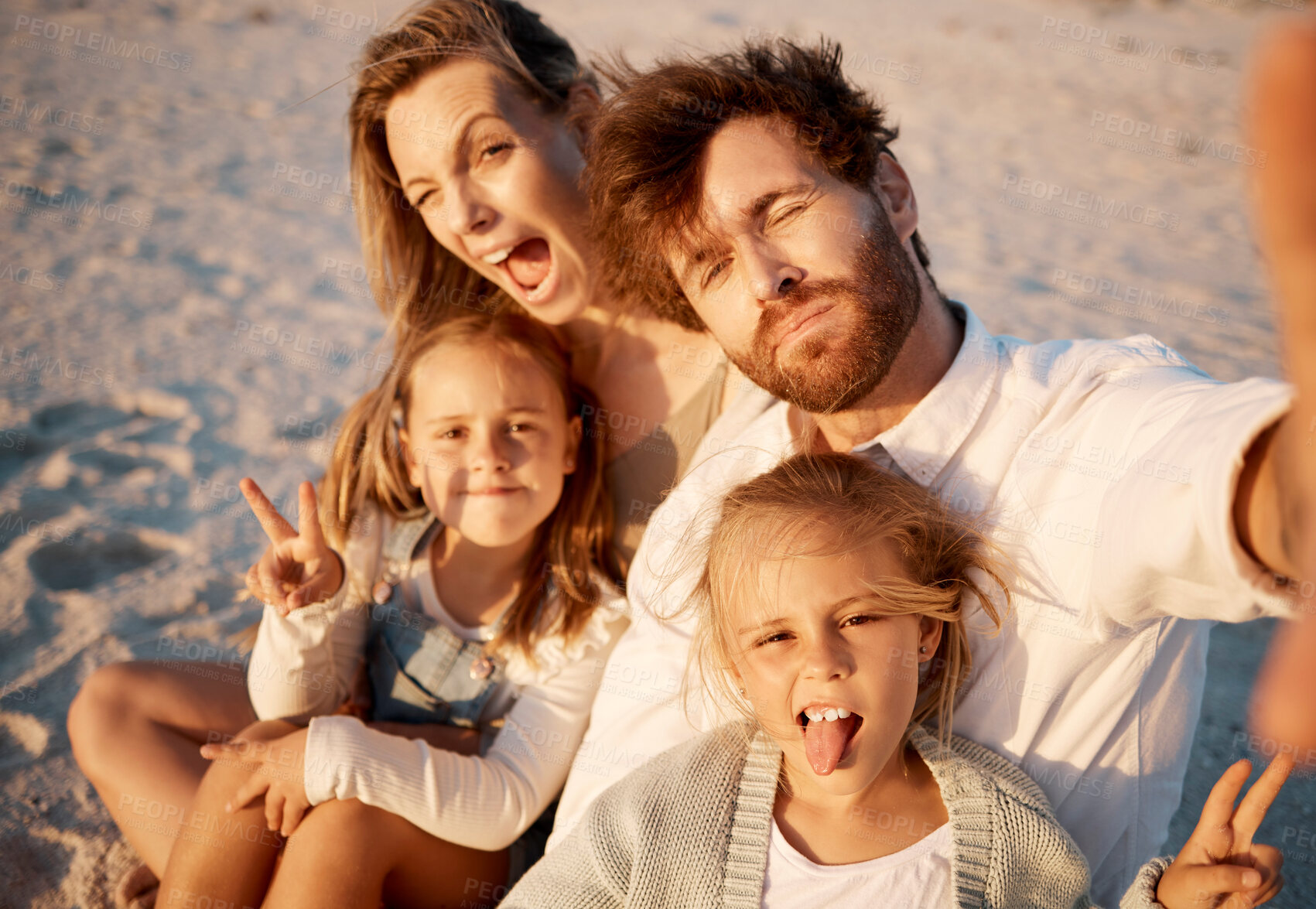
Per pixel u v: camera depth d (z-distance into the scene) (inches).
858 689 56.1
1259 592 38.1
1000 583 59.1
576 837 61.7
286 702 76.3
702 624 65.7
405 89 80.7
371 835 64.0
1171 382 56.6
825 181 59.3
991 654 61.8
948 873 56.8
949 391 62.6
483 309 93.4
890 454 64.9
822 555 57.5
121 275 197.9
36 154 260.4
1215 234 256.4
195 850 65.7
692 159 61.6
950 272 219.8
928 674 62.9
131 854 78.5
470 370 77.4
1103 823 62.2
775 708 58.4
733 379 78.0
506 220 81.4
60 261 201.0
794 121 59.9
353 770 64.2
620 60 84.3
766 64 63.7
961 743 62.2
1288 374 21.6
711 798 60.2
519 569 80.8
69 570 113.0
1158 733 62.1
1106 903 64.1
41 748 87.5
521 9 85.0
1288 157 19.4
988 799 57.9
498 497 76.7
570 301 84.1
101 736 74.7
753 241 59.5
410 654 79.5
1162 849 79.5
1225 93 393.7
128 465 133.6
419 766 66.8
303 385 159.0
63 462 132.0
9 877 75.4
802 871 57.2
